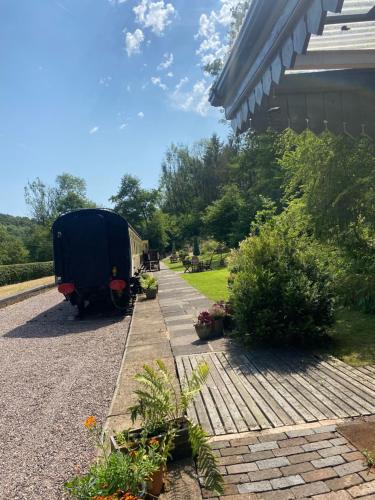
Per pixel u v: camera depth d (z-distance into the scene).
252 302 5.96
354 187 7.80
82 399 4.98
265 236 6.77
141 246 28.38
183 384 4.70
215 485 2.49
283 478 2.66
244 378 4.69
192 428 2.80
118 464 2.34
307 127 3.00
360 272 8.23
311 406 3.73
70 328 10.32
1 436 4.15
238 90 2.92
